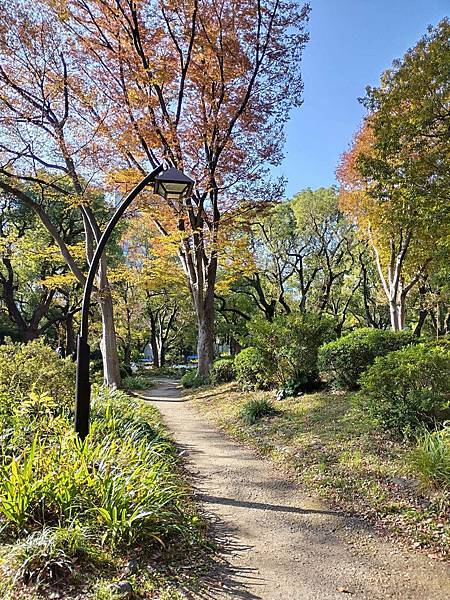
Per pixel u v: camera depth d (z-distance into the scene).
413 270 19.98
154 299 31.08
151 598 3.00
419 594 3.13
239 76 14.58
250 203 14.67
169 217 14.86
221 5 14.12
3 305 26.02
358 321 33.34
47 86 11.93
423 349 6.70
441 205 11.34
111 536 3.51
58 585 2.99
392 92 11.91
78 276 13.50
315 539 4.02
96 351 31.11
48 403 5.54
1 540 3.41
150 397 15.79
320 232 26.55
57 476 3.82
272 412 8.89
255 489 5.39
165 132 13.02
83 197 12.38
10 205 21.78
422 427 5.71
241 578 3.34
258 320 10.99
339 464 5.71
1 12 11.28
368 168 12.21
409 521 4.17
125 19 13.19
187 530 3.93
